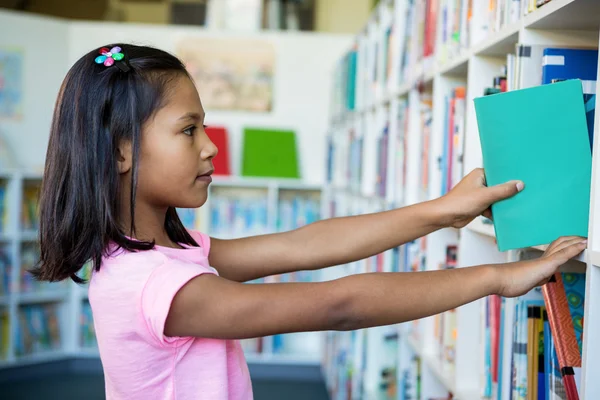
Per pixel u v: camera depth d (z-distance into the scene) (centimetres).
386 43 285
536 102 108
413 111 227
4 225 446
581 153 107
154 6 565
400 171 245
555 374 124
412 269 227
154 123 107
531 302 132
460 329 172
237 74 502
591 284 100
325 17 557
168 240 119
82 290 476
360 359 317
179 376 108
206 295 102
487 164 113
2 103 470
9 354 446
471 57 165
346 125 405
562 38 132
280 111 504
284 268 134
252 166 491
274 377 476
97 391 430
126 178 110
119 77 107
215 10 526
